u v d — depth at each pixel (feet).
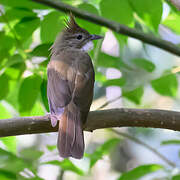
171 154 53.67
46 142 50.39
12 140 30.19
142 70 33.68
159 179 29.50
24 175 29.60
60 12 28.73
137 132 51.93
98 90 51.31
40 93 30.14
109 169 54.29
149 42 28.91
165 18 31.55
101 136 54.29
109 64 33.27
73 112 26.22
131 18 29.37
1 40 28.94
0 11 29.09
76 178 53.52
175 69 31.40
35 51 28.27
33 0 28.27
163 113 24.62
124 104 48.85
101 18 28.35
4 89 29.40
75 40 33.71
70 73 28.96
